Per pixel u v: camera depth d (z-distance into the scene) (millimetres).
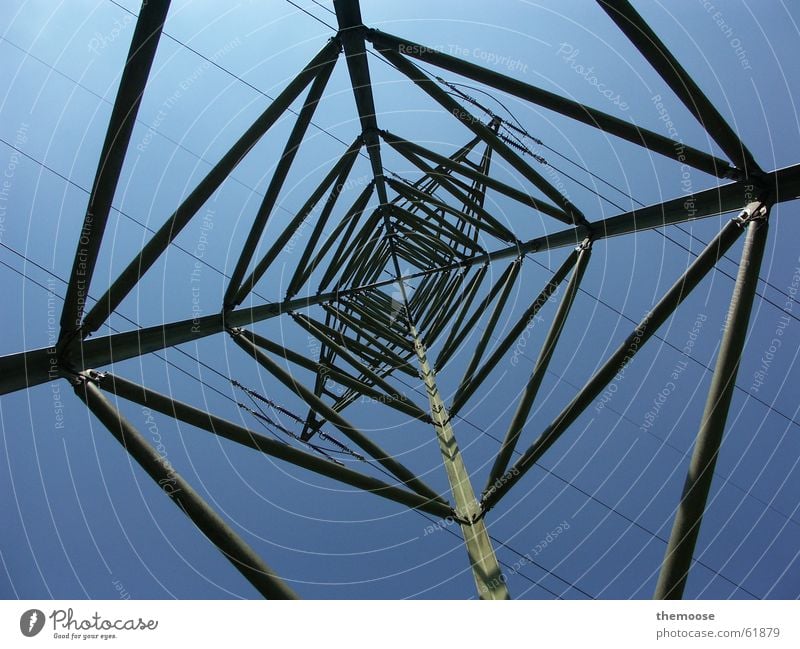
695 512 4812
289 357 11578
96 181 5441
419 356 12680
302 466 7516
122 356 6770
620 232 8539
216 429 7289
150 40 4875
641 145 7070
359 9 7742
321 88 8781
